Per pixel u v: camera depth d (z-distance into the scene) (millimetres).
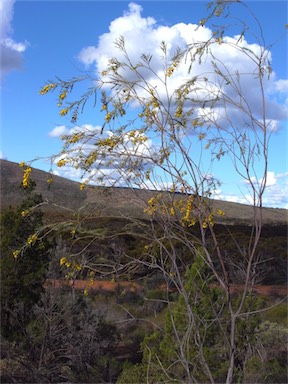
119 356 9805
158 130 3281
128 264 3521
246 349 6176
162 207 3340
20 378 8625
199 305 4523
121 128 3295
